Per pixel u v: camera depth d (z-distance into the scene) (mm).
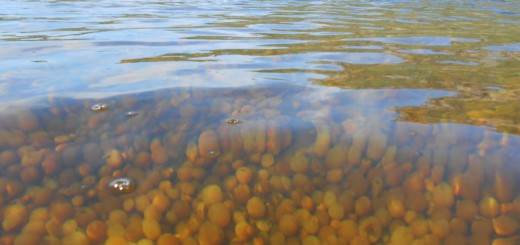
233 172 593
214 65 971
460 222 533
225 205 557
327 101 758
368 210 554
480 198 550
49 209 529
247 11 2186
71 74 868
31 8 2111
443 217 539
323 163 605
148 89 786
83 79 835
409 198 561
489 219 531
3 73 856
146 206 545
